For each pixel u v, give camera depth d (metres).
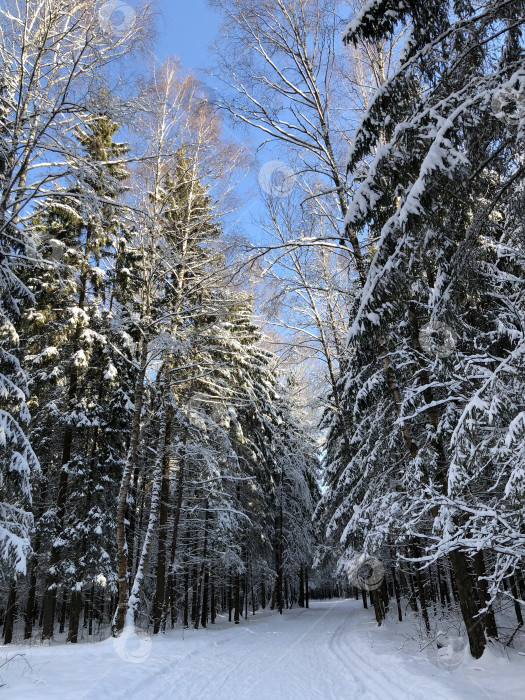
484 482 6.78
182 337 12.70
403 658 8.19
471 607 7.44
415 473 8.40
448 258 5.19
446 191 4.41
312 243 8.34
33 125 7.41
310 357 13.83
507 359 4.19
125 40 7.75
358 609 26.20
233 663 9.44
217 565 20.30
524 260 5.90
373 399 11.21
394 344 9.38
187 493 19.42
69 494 15.21
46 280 13.62
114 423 16.02
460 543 5.11
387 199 5.26
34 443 14.91
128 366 15.90
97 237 12.80
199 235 13.18
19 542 7.25
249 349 18.27
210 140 12.59
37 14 7.33
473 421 4.29
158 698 6.25
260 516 22.64
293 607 34.06
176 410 14.65
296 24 8.52
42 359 13.94
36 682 6.17
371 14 4.88
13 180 7.42
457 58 4.69
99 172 8.14
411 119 4.74
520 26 4.64
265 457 22.20
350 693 6.50
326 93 8.91
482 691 5.48
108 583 15.27
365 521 8.81
